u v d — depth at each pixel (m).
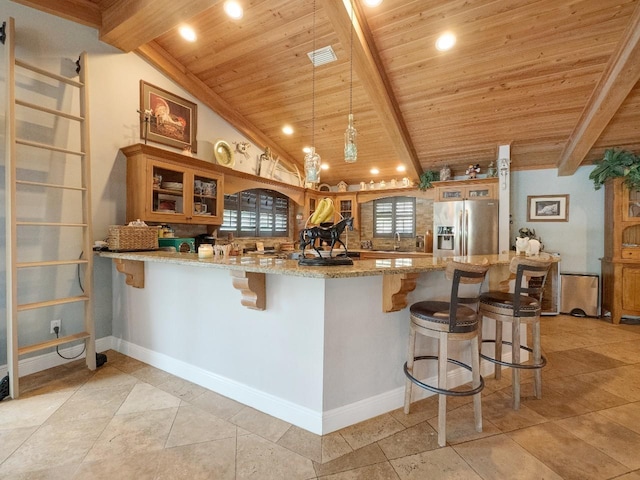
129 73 3.33
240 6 2.91
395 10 2.88
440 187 5.29
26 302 2.60
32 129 2.62
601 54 3.04
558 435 1.79
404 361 2.13
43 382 2.41
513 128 4.25
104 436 1.75
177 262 2.12
